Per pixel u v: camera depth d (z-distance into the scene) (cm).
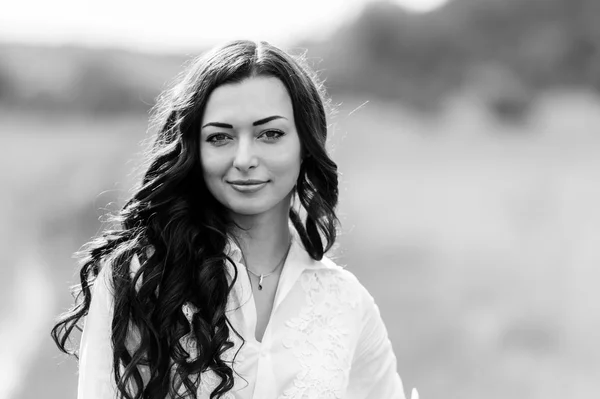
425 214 2362
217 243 258
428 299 1342
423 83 6800
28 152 4159
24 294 1457
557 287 1502
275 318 267
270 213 272
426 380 942
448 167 3544
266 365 258
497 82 6475
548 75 7338
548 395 900
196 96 250
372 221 2161
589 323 1208
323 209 278
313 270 276
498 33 7388
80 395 249
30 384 891
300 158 264
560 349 1080
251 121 248
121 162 2850
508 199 2705
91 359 250
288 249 279
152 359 244
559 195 2766
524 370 970
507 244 1961
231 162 249
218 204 266
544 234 2083
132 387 250
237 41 258
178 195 258
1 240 2058
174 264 251
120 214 263
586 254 1833
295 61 262
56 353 1017
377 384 295
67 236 2058
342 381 272
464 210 2452
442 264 1667
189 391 246
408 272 1548
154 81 6228
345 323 278
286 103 254
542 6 7638
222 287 252
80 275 265
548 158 3931
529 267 1695
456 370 965
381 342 294
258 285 270
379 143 4131
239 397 254
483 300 1363
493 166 3612
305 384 263
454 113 6238
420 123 5844
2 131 5159
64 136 4869
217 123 248
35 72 6556
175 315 246
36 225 2234
